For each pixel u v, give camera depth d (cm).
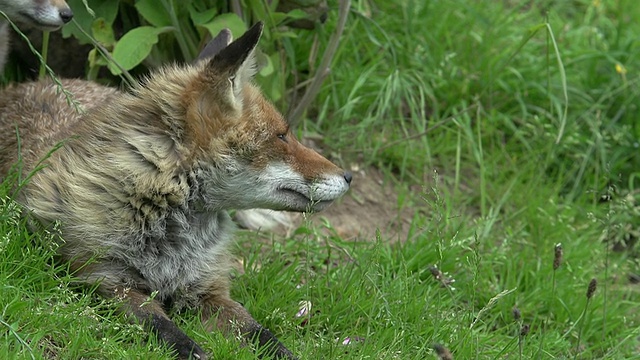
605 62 1445
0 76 1110
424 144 1277
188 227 827
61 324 742
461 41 1403
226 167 807
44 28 1002
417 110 1338
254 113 818
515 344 912
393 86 1263
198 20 1086
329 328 863
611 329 1041
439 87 1352
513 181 1269
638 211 1269
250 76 831
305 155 849
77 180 789
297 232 1055
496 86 1378
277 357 791
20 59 1184
